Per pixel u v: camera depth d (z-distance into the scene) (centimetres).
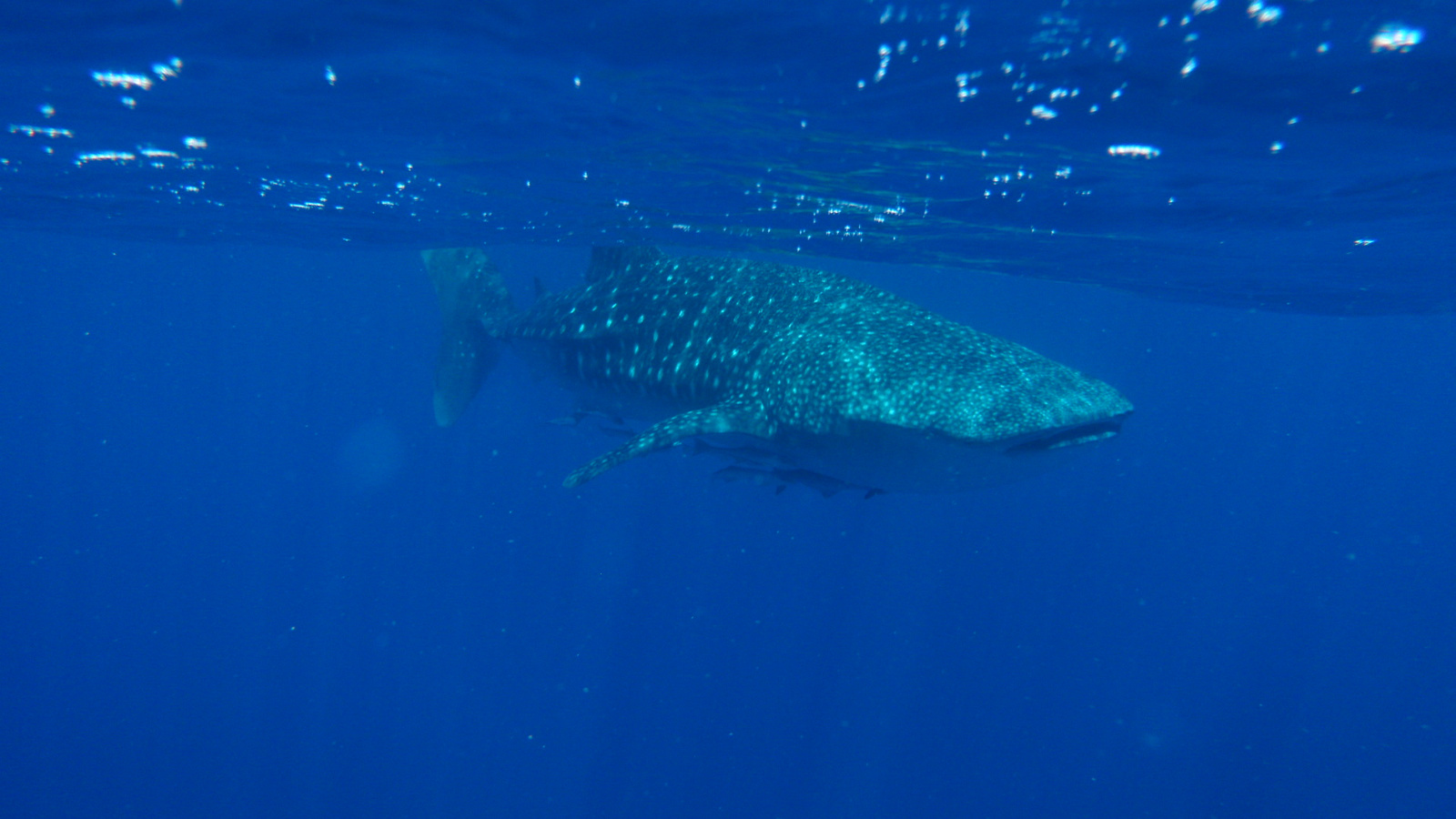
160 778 2855
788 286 755
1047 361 603
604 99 680
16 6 519
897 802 2859
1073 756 3178
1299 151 723
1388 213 959
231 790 2798
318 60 611
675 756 2997
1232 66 535
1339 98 586
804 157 844
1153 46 509
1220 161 768
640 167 930
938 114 668
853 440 596
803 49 545
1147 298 2142
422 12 511
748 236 1354
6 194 1302
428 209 1274
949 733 3209
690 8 488
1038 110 645
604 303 909
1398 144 689
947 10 472
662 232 1358
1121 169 816
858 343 623
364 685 3291
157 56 612
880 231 1252
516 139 838
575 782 2873
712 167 915
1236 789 3073
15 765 2889
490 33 540
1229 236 1152
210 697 3347
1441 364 5656
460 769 2902
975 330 660
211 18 534
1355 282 1552
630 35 534
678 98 665
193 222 1570
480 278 1273
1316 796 3067
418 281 4097
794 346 661
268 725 3084
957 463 570
